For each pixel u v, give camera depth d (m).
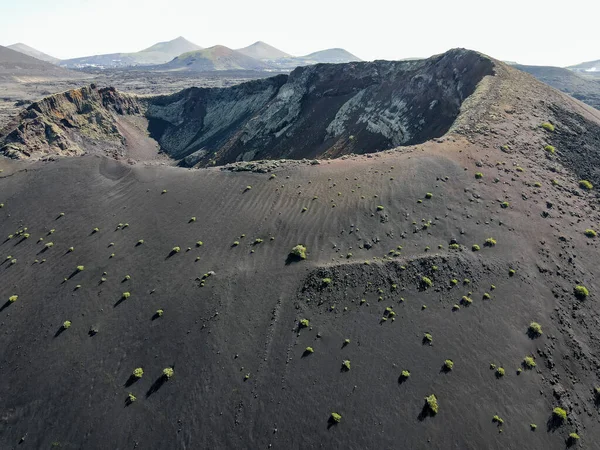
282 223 54.59
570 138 69.25
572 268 44.12
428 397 32.44
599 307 40.66
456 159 59.53
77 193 73.81
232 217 58.81
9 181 81.44
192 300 45.44
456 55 105.06
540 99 80.25
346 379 34.56
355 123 124.44
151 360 40.09
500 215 49.62
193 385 36.78
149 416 35.31
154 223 61.56
